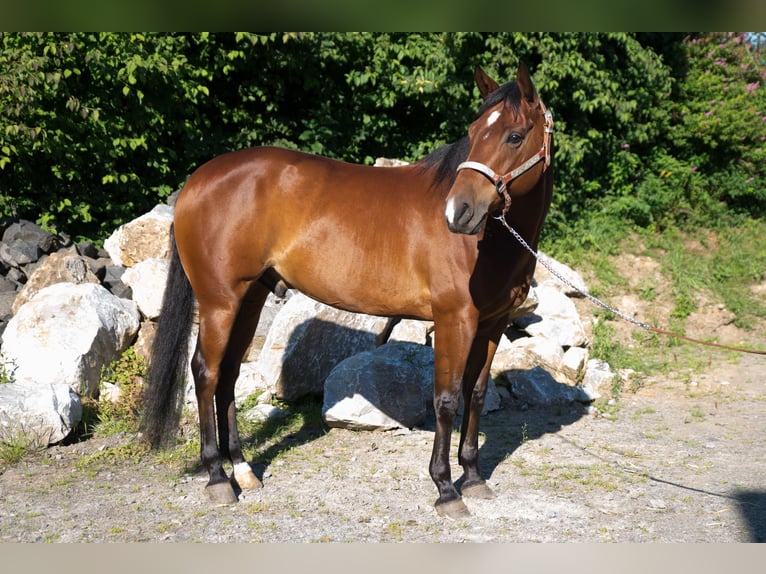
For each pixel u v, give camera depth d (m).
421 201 3.47
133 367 5.34
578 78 8.81
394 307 3.59
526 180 3.18
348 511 3.56
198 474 4.07
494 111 3.10
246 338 4.07
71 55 7.09
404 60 9.15
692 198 10.26
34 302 5.27
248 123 8.92
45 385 4.61
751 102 10.21
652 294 8.17
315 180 3.67
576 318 6.52
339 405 4.77
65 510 3.54
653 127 10.24
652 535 3.29
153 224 6.24
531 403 5.52
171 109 7.94
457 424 5.08
